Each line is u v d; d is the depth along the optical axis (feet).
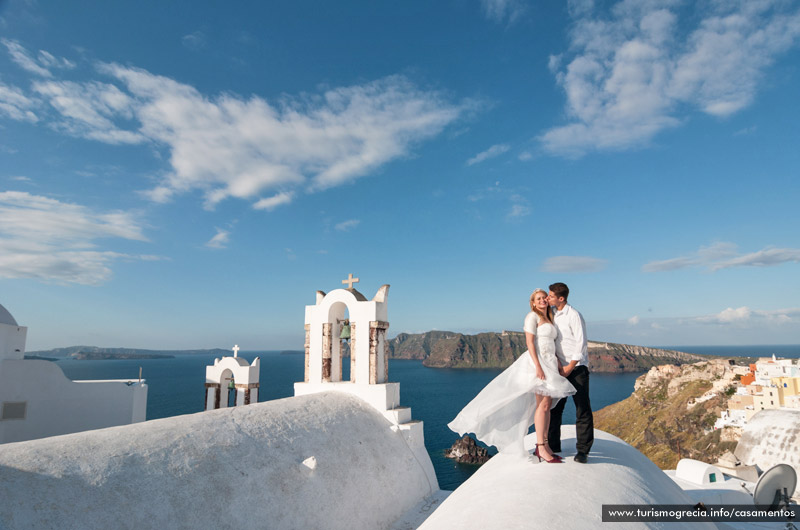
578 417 17.40
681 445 257.75
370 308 33.50
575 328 17.42
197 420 22.13
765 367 231.91
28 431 39.70
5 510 12.42
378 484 26.16
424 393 565.94
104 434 18.38
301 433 24.73
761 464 40.47
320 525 20.97
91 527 13.64
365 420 29.94
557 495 14.03
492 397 18.67
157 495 16.15
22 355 41.01
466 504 15.21
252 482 19.62
